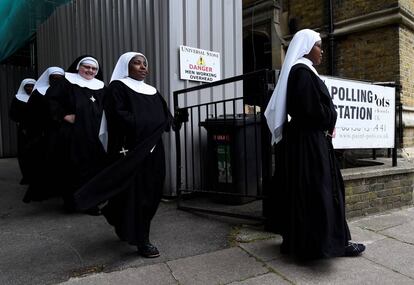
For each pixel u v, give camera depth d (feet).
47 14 29.30
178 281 8.41
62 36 25.57
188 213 13.73
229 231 11.64
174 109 14.33
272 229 10.49
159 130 9.61
